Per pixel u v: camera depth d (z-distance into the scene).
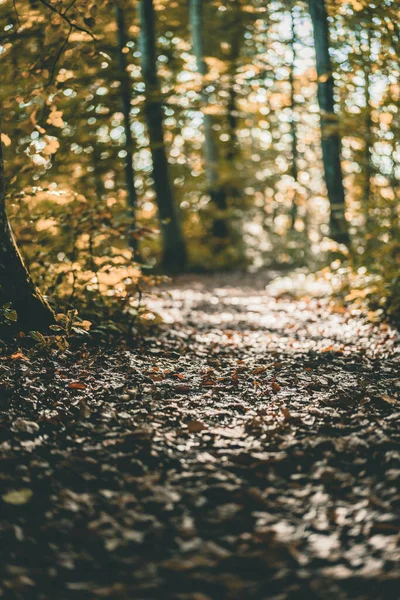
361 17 10.76
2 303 6.52
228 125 27.45
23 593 2.84
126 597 2.84
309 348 7.91
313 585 2.89
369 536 3.28
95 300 7.98
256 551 3.16
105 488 3.79
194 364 6.95
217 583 2.93
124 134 18.94
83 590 2.88
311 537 3.30
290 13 18.27
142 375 6.11
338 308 10.69
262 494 3.73
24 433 4.36
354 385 5.98
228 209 26.83
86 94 8.41
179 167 27.52
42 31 7.58
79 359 6.39
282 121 26.66
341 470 4.02
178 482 3.90
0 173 6.56
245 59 17.67
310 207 28.91
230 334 8.93
